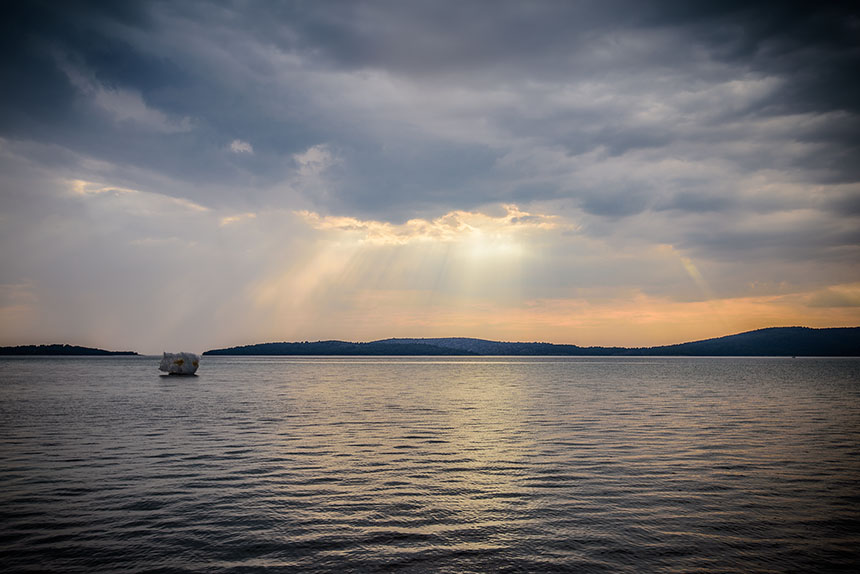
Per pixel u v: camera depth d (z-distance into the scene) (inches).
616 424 1299.2
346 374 4817.9
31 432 1163.3
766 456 890.1
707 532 528.4
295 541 504.1
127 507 605.6
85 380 3361.2
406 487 693.9
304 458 879.7
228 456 895.7
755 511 593.3
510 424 1302.9
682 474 764.0
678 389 2647.6
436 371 5753.0
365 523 553.9
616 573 436.1
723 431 1177.4
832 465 821.2
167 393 2325.3
